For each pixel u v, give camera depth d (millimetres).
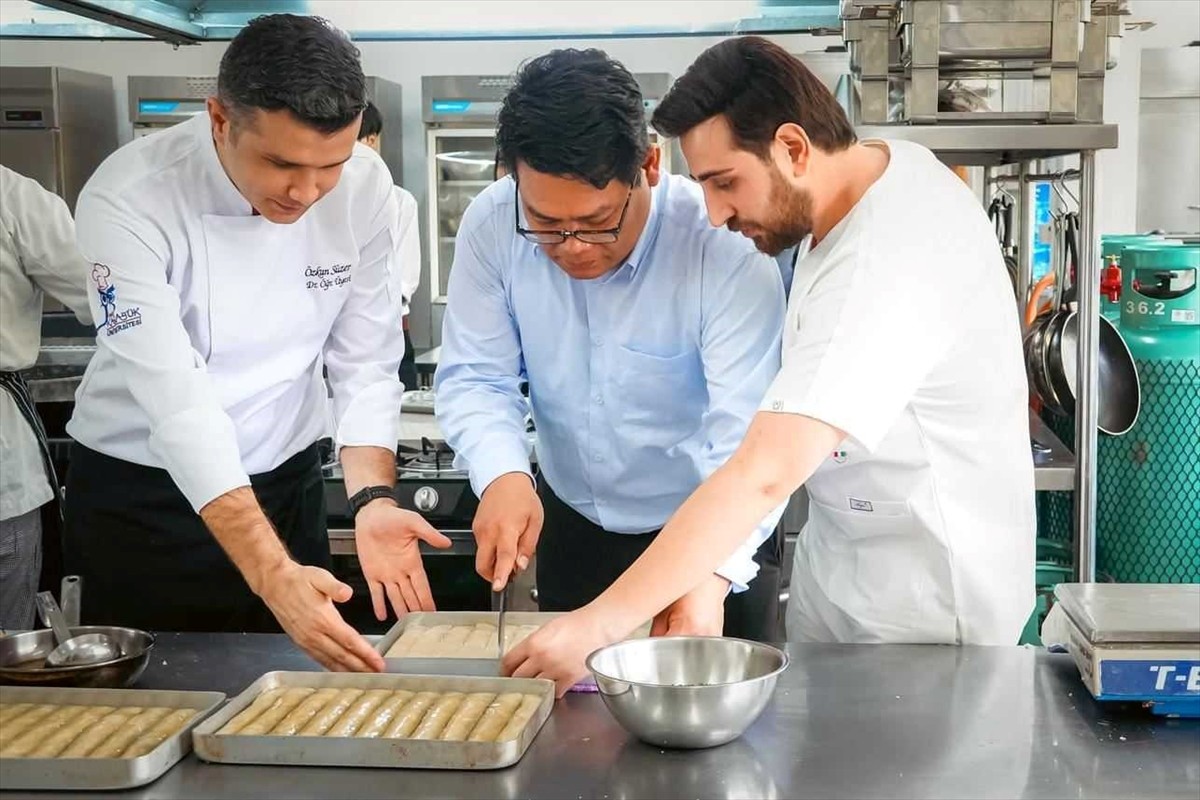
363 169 2090
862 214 1548
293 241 2023
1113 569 3061
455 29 5125
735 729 1368
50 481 2738
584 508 2205
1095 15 2582
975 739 1400
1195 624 1438
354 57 1662
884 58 2656
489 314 2107
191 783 1318
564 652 1486
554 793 1281
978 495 1760
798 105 1509
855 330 1482
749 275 1896
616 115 1574
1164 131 5309
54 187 5371
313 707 1476
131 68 5977
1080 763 1335
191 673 1672
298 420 2217
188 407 1720
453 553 3078
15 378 2664
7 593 2658
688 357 2002
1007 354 1717
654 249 1941
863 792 1274
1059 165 3145
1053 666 1631
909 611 1818
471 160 5477
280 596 1597
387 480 2066
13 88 5309
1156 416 2951
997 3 2553
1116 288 3012
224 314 1990
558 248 1708
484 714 1450
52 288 2578
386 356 2219
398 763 1339
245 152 1672
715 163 1518
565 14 5301
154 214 1872
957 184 1654
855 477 1789
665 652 1516
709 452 1863
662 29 5141
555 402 2123
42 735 1412
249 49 1610
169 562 2119
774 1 4094
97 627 1730
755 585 2297
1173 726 1431
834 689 1557
